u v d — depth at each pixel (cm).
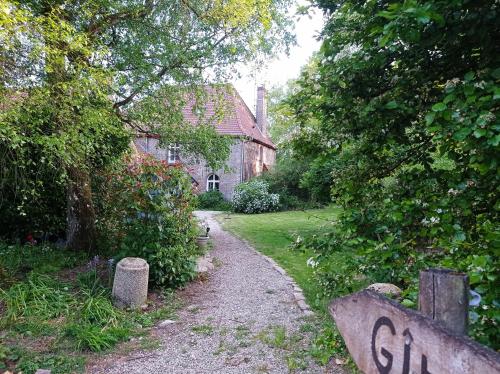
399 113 262
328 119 288
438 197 252
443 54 240
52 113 448
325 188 819
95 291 519
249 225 1389
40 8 512
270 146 2870
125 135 681
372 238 281
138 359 374
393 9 192
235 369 354
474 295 151
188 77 793
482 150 190
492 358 94
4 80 410
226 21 744
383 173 311
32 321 422
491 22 203
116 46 710
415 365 116
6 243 717
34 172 628
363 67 244
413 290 236
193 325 459
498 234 199
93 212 735
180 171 637
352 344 147
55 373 338
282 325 455
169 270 577
